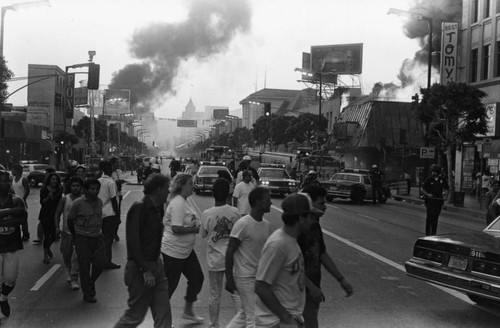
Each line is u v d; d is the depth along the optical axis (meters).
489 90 34.50
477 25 36.81
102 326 6.37
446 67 38.38
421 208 26.64
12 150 54.34
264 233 5.47
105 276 9.11
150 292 5.42
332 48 92.31
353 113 60.50
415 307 7.46
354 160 56.94
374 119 54.84
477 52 36.81
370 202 29.97
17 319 6.64
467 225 19.31
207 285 8.58
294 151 71.19
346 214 21.69
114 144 106.62
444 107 27.55
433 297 8.05
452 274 6.88
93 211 7.50
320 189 5.33
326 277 9.36
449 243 7.04
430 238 7.43
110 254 9.72
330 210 23.42
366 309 7.31
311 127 70.38
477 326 6.61
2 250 6.73
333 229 16.44
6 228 6.73
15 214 6.79
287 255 4.01
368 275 9.60
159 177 5.42
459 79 38.62
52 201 10.27
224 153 65.44
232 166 42.84
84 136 79.25
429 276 7.18
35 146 60.31
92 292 7.47
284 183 29.50
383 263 10.80
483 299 7.77
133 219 5.31
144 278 5.29
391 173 54.06
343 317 6.90
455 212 24.56
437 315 7.07
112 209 9.70
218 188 6.28
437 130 28.62
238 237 5.41
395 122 55.00
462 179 37.53
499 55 34.50
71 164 13.14
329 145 59.47
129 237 5.30
